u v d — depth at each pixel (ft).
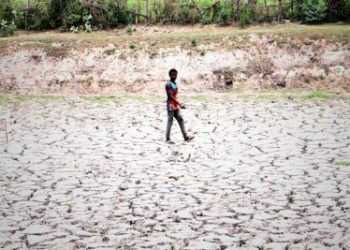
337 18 74.64
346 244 24.06
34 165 37.29
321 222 26.48
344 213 27.48
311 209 28.12
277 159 36.86
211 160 37.22
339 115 48.80
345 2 74.23
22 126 49.01
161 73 66.74
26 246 24.86
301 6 75.10
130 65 68.18
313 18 73.67
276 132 43.88
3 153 40.45
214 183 32.58
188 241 24.88
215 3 77.66
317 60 65.00
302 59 65.41
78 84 67.05
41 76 68.54
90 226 26.89
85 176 34.65
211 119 49.49
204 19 77.77
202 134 44.29
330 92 59.82
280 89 62.54
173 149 40.32
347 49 65.26
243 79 64.59
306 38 67.36
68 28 79.66
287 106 53.67
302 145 39.99
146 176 34.30
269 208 28.43
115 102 59.21
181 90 64.28
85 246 24.68
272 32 69.05
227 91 63.21
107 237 25.57
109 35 75.56
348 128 44.27
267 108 53.16
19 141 43.80
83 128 47.57
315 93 59.26
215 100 58.39
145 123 48.85
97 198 30.71
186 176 34.04
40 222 27.55
